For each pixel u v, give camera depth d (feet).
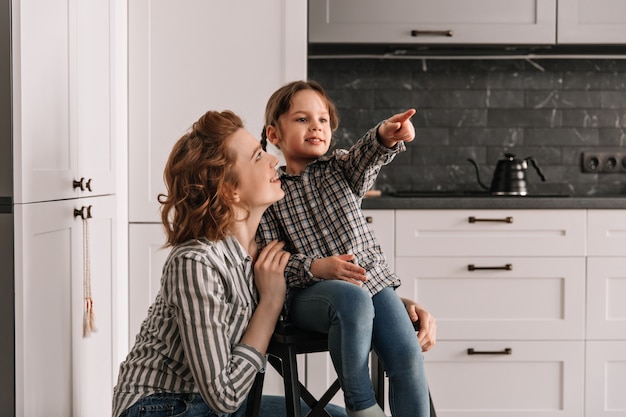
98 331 8.73
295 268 6.30
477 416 11.06
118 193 10.18
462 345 11.02
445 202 10.89
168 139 10.46
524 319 11.03
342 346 5.60
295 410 5.84
